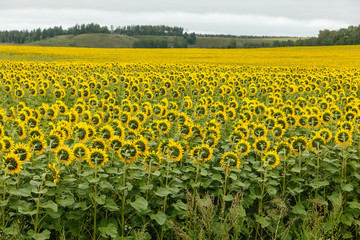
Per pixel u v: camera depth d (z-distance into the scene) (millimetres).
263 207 5836
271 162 5992
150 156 5730
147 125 9219
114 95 15508
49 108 8594
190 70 30797
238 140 7031
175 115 8617
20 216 4879
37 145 5602
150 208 5426
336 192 6211
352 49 77375
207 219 4848
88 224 5273
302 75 24594
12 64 26406
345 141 6691
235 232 5156
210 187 6000
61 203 4734
